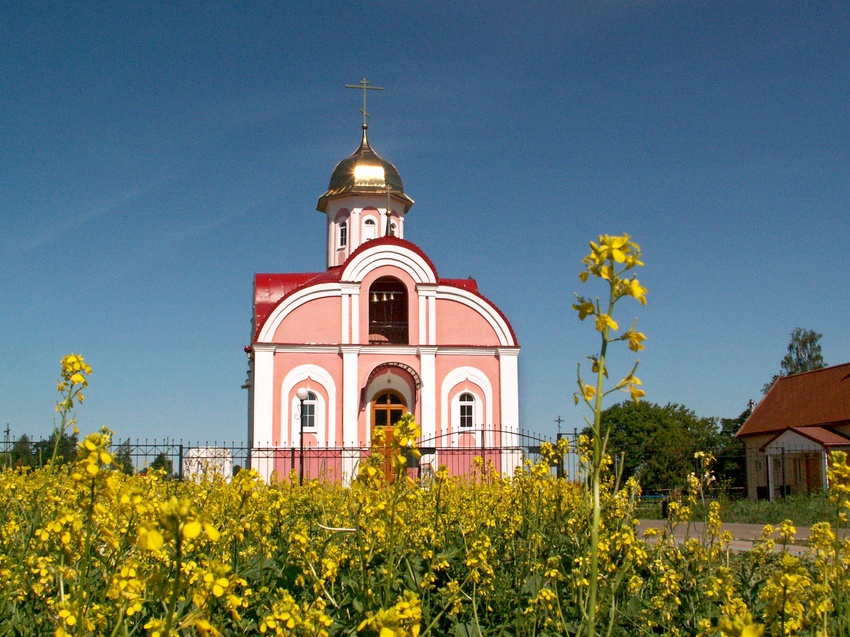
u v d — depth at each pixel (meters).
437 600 6.36
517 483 9.22
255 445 29.27
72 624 3.76
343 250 36.69
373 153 37.84
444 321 31.34
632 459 49.88
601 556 6.23
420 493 8.41
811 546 5.41
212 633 3.21
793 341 65.94
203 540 6.02
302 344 30.09
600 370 3.37
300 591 6.35
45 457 11.55
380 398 31.67
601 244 3.43
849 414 36.25
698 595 6.31
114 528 4.68
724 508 23.47
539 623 5.71
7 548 6.11
